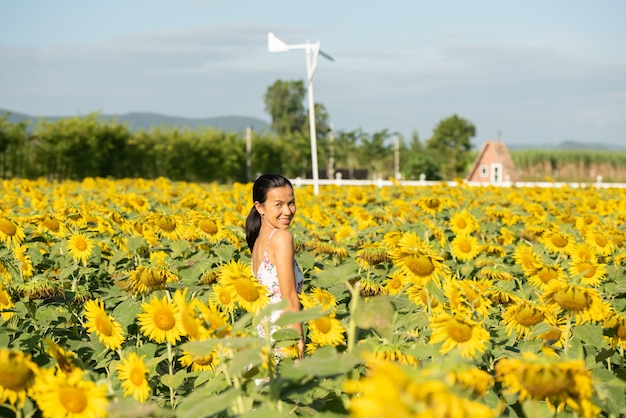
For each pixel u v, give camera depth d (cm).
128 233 709
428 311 359
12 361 234
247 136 5350
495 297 405
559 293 328
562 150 6066
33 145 3681
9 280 450
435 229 734
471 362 278
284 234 377
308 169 6212
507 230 819
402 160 7144
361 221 927
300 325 336
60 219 716
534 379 212
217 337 263
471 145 7075
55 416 224
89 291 487
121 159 4131
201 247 646
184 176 4569
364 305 244
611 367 378
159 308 311
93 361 395
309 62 1895
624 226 802
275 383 228
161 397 350
